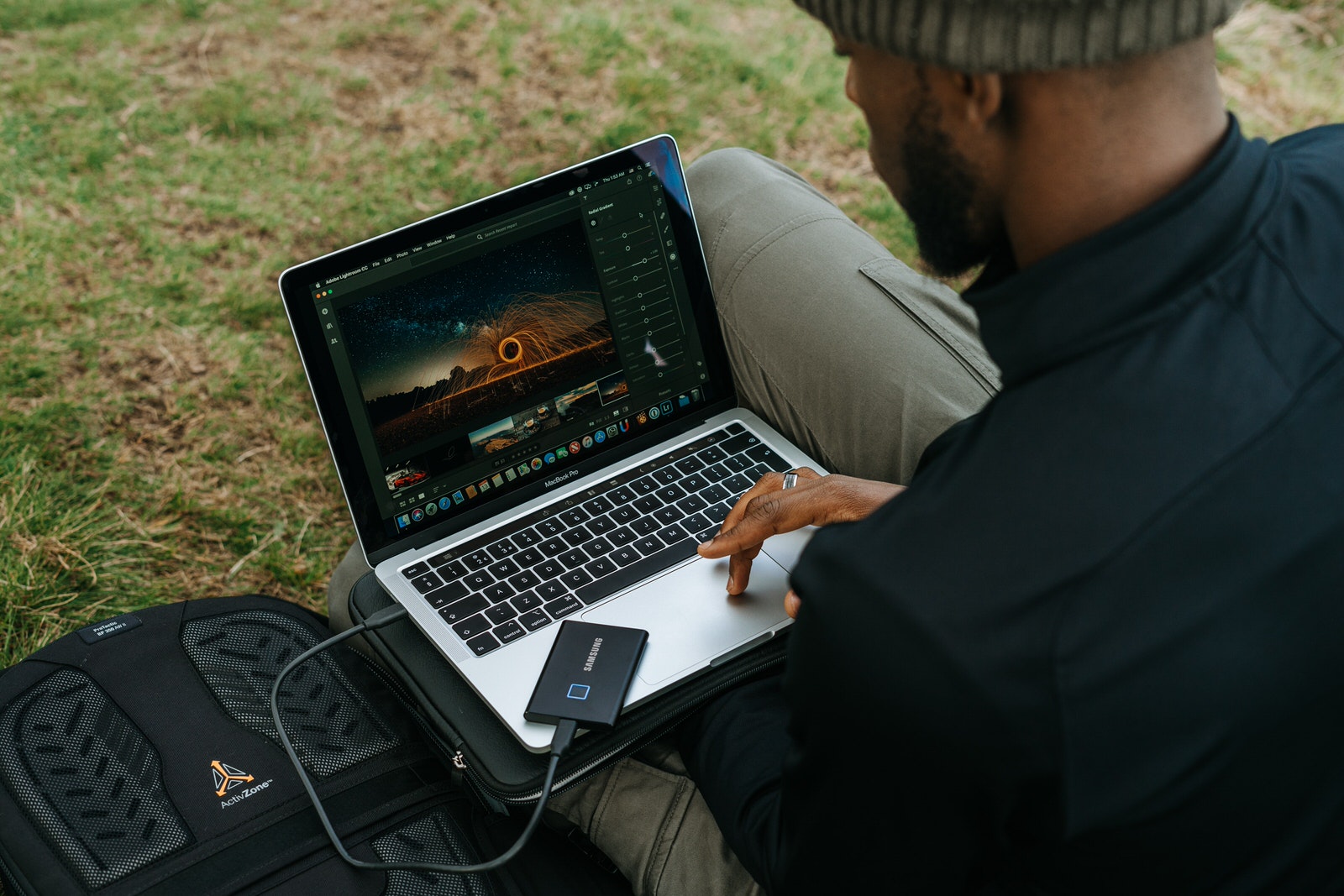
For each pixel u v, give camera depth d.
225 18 3.28
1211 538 0.65
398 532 1.35
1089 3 0.58
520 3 3.46
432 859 1.17
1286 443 0.67
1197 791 0.69
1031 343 0.69
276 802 1.20
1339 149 0.82
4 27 3.12
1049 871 0.79
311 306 1.27
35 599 1.85
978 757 0.67
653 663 1.21
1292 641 0.68
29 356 2.25
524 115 3.05
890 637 0.67
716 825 1.27
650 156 1.44
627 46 3.31
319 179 2.79
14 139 2.75
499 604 1.28
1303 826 0.77
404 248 1.31
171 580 1.94
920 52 0.63
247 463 2.15
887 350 1.49
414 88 3.11
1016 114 0.67
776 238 1.59
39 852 1.12
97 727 1.23
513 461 1.41
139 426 2.18
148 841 1.14
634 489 1.43
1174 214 0.66
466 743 1.19
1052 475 0.66
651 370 1.48
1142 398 0.66
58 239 2.51
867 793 0.76
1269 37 3.68
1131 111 0.64
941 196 0.75
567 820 1.31
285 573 1.97
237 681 1.30
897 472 1.49
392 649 1.29
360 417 1.31
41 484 2.03
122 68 3.04
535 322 1.40
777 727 1.18
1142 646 0.65
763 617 1.27
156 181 2.71
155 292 2.44
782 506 1.21
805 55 3.38
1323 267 0.71
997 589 0.65
